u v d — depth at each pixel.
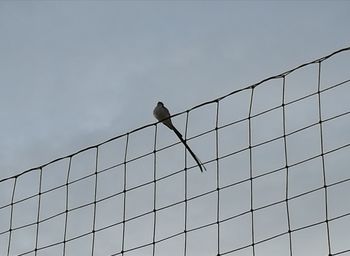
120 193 14.16
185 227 13.21
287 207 12.43
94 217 14.30
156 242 13.44
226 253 12.70
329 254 11.73
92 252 14.14
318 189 12.19
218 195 13.14
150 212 13.70
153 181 13.89
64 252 14.41
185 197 13.43
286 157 12.77
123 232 13.87
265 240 12.45
